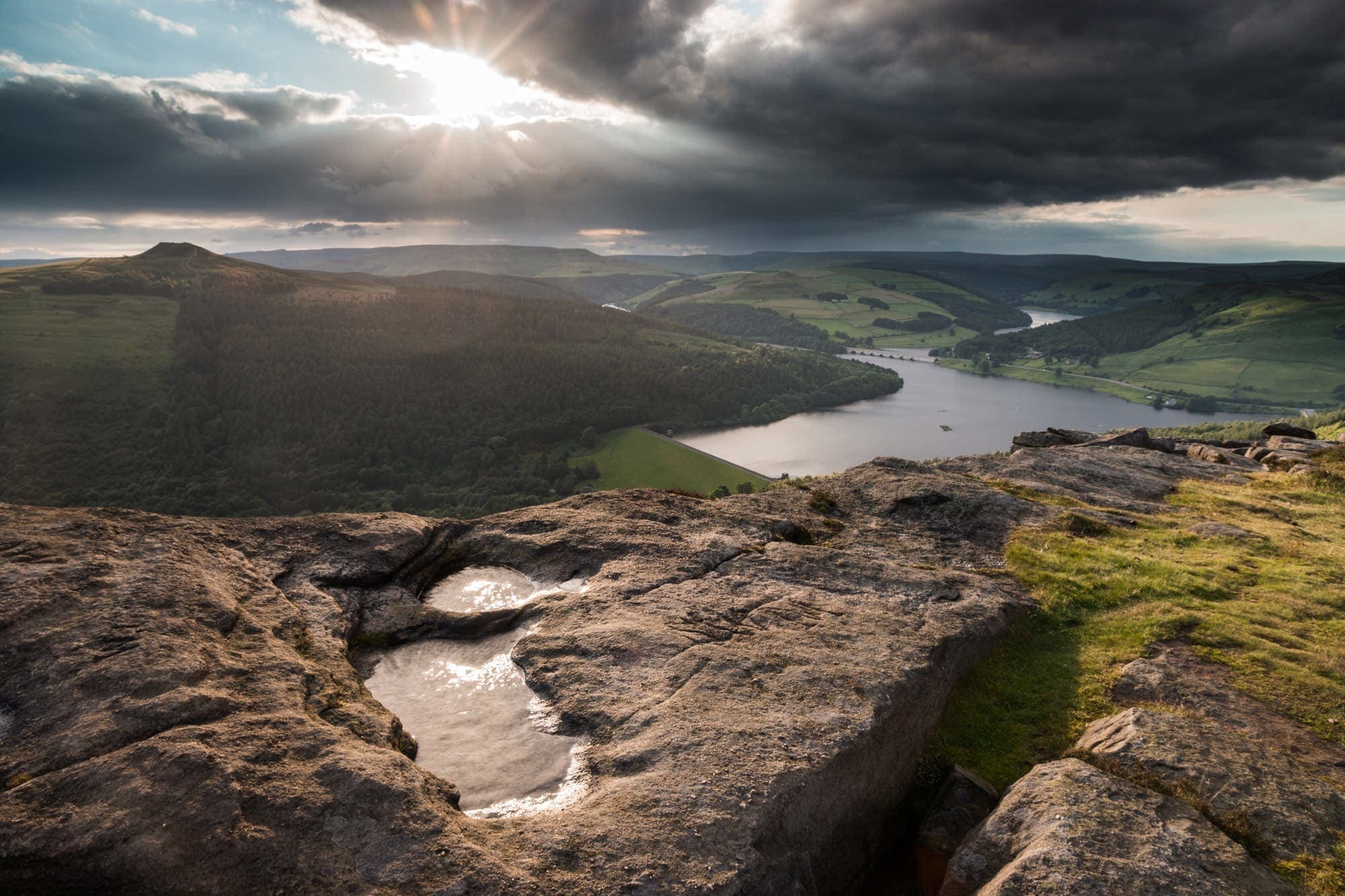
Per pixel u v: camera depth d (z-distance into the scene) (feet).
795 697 25.27
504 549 37.52
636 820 19.20
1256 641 32.32
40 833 16.06
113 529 29.55
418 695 26.55
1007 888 18.22
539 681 26.78
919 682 27.22
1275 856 19.57
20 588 23.53
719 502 47.96
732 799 20.07
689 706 24.49
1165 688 29.07
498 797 21.18
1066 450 74.18
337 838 17.21
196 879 15.96
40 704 19.77
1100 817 20.40
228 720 20.21
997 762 27.04
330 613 28.84
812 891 20.38
